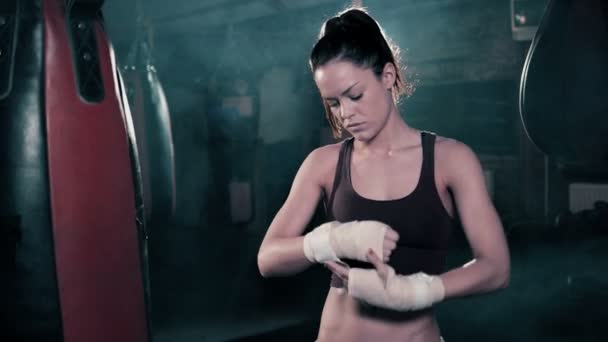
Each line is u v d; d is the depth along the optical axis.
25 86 1.85
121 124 2.01
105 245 1.94
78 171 1.90
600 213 4.50
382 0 6.66
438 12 6.57
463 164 1.52
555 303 3.96
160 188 3.17
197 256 6.12
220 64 5.83
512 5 5.71
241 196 6.16
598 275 3.89
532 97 2.26
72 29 1.93
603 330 3.56
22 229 1.84
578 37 2.17
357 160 1.61
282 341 3.73
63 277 1.86
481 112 6.51
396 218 1.53
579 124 2.19
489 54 6.38
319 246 1.47
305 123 6.54
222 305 4.56
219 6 6.23
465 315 3.99
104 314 1.93
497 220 1.50
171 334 3.92
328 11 6.27
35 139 1.85
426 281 1.41
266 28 6.77
